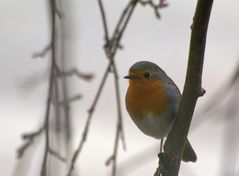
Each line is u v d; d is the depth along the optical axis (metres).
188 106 5.16
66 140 5.25
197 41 5.14
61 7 5.32
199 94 5.16
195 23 5.14
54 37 5.28
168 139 5.18
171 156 5.18
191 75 5.15
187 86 5.16
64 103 5.26
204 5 5.13
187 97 5.16
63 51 5.30
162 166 5.18
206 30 5.14
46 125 5.25
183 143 5.18
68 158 5.25
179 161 5.18
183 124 5.17
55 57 5.27
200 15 5.13
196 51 5.14
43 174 5.22
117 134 5.27
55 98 5.26
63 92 5.27
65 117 5.26
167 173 5.18
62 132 5.25
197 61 5.15
